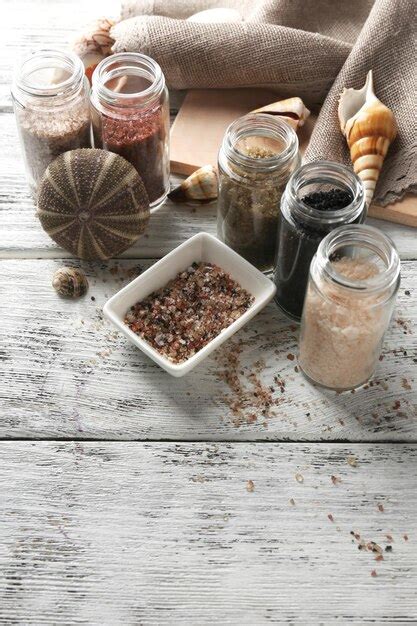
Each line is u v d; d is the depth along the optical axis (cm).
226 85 65
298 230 52
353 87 63
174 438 53
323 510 50
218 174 57
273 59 63
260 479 51
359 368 52
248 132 55
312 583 48
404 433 53
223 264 57
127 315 56
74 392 54
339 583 48
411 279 58
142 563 49
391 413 54
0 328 57
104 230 56
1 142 64
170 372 53
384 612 48
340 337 50
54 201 55
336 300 49
